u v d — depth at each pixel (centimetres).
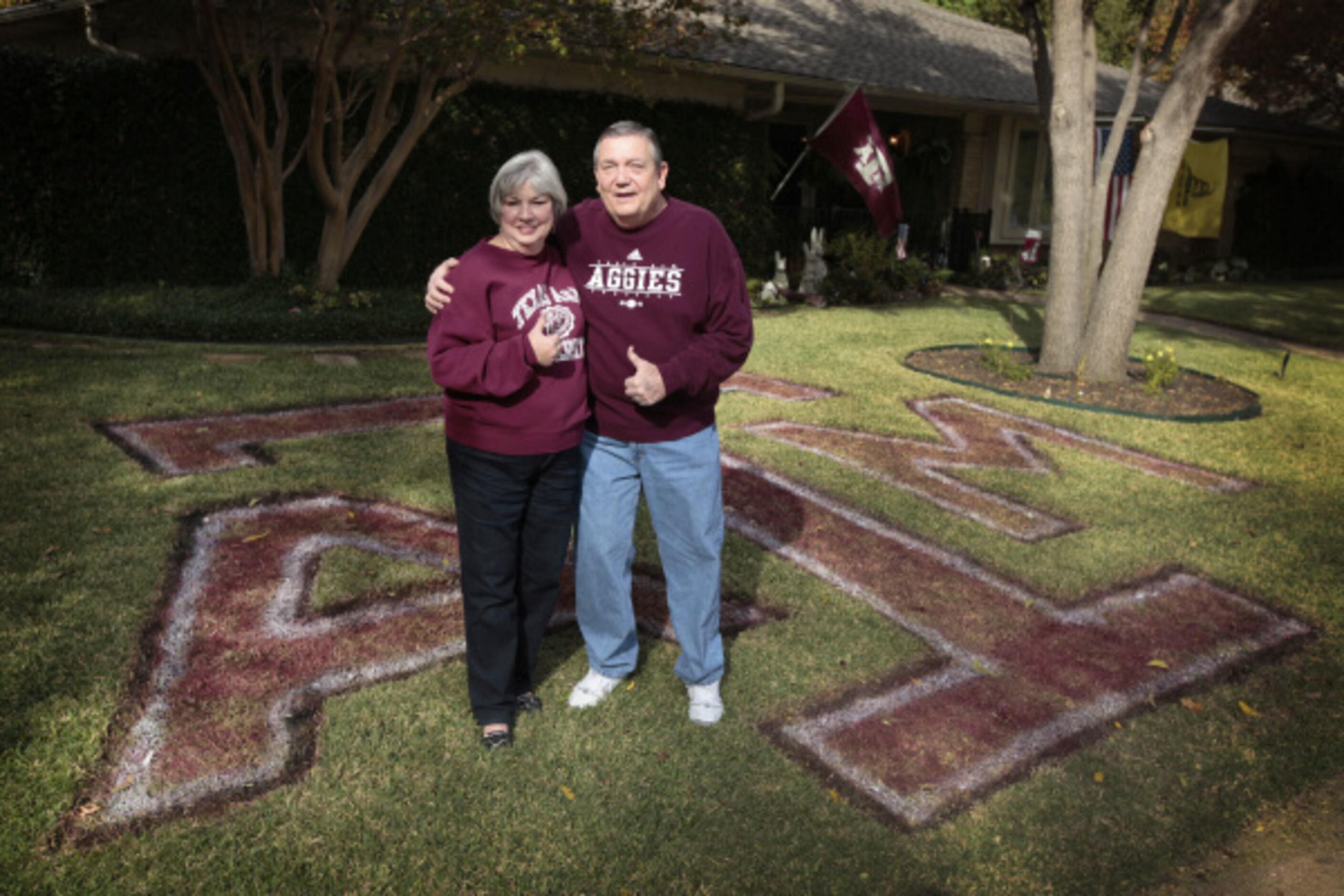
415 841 254
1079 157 875
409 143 954
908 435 671
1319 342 1260
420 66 922
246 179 934
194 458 526
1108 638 397
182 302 891
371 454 552
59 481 472
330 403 661
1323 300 1733
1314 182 2367
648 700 326
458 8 788
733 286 281
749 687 339
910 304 1373
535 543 291
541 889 241
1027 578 448
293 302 924
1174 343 1179
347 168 948
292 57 984
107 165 957
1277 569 474
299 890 234
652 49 1040
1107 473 612
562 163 1173
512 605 290
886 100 1561
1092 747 320
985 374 895
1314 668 383
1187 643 397
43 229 962
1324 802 302
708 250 277
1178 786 304
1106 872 264
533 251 267
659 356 281
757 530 481
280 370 734
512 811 268
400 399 684
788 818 274
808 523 496
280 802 263
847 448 633
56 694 301
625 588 311
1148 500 564
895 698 341
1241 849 279
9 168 944
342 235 970
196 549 416
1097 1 887
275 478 500
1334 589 455
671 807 275
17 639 329
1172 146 834
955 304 1401
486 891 240
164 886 232
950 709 337
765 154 1377
